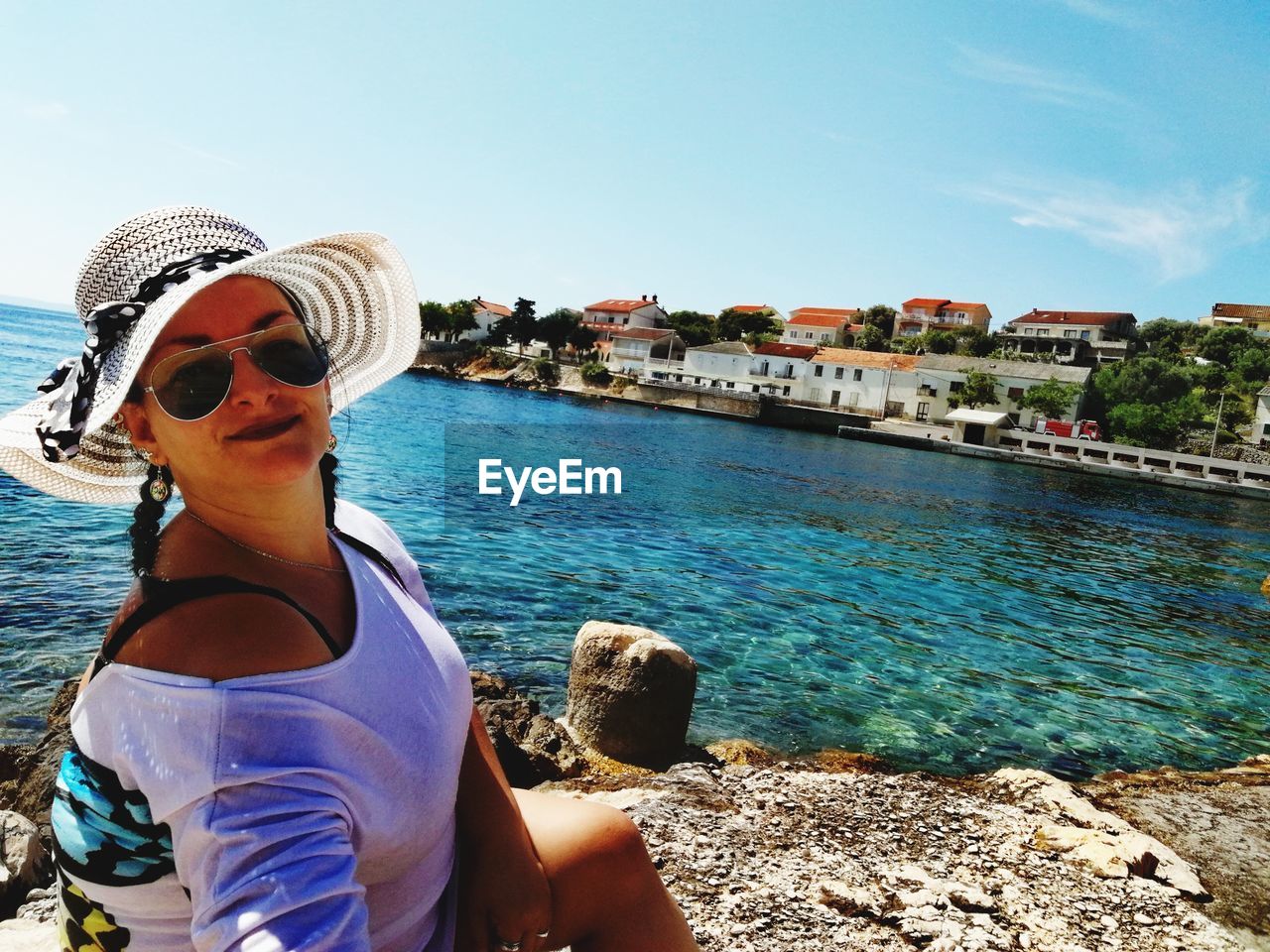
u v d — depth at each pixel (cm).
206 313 124
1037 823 501
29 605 975
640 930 177
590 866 171
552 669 991
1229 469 6375
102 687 108
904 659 1198
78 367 136
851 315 13975
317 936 100
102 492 168
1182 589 2148
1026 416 8381
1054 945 366
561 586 1412
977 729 938
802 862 419
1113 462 6850
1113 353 11044
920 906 382
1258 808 604
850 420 8200
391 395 7462
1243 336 11156
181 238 139
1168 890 434
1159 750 928
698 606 1385
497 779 172
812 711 942
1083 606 1783
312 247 164
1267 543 3406
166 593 109
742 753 800
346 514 173
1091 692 1132
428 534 1764
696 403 9162
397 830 125
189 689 103
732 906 369
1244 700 1162
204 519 128
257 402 123
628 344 11225
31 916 351
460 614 1181
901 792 530
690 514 2520
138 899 112
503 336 13312
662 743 739
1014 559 2353
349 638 127
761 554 1947
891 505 3347
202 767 101
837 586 1684
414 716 127
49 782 554
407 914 137
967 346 11638
